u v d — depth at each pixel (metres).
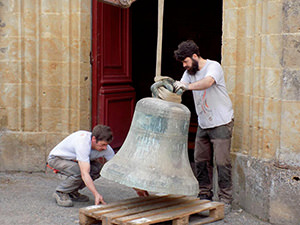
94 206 3.96
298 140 4.09
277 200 4.17
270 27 4.22
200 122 4.49
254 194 4.40
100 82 5.97
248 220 4.29
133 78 10.14
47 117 5.90
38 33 5.80
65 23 5.74
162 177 3.65
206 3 9.27
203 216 4.28
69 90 5.82
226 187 4.44
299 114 4.07
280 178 4.15
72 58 5.78
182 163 3.82
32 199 4.72
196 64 4.27
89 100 5.91
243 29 4.59
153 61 9.95
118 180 3.71
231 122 4.37
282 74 4.14
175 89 3.89
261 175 4.31
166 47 9.79
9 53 5.80
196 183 3.84
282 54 4.14
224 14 4.75
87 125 5.91
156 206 4.04
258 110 4.39
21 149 5.90
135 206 4.03
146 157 3.73
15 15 5.75
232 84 4.73
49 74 5.84
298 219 4.06
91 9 5.83
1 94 5.90
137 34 10.02
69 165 4.38
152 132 3.76
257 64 4.39
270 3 4.20
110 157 4.47
